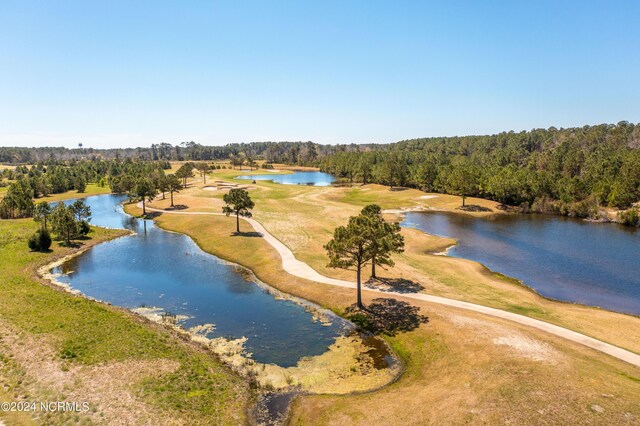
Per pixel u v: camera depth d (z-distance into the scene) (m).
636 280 54.03
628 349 32.06
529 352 29.78
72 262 61.22
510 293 46.34
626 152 135.38
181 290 48.91
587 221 95.69
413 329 36.38
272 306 43.75
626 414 22.08
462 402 24.56
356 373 30.30
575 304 45.44
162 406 24.88
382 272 52.22
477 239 77.38
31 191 130.88
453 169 131.38
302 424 24.44
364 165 171.50
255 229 78.94
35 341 32.31
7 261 58.25
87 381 27.11
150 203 116.19
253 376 29.69
